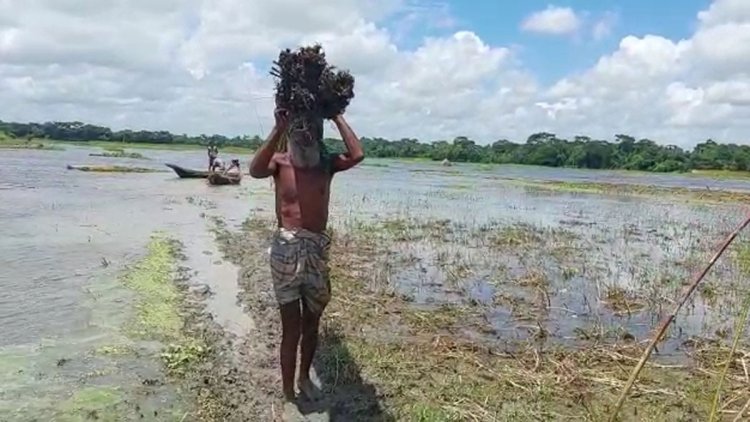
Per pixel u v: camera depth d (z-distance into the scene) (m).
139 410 5.75
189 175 36.66
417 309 9.35
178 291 9.74
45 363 6.73
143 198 24.05
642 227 21.62
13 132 117.00
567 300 10.40
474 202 29.06
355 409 5.91
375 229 17.53
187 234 15.35
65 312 8.51
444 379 6.69
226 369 6.71
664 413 6.14
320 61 5.81
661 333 4.92
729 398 6.52
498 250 15.01
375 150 124.56
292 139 5.88
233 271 11.25
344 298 9.57
